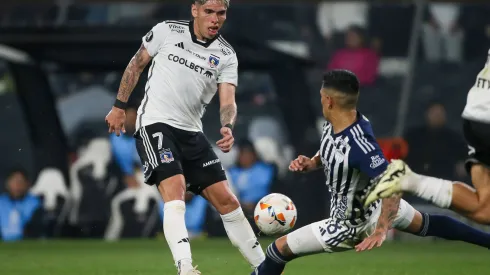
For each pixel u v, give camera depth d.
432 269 36.16
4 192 58.91
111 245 49.38
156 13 55.91
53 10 55.81
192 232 54.16
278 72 54.12
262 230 27.09
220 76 28.77
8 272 34.81
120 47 53.53
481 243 26.94
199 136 28.41
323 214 53.44
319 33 57.78
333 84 23.92
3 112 59.94
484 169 23.48
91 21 56.06
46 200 54.69
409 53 56.78
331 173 24.39
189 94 28.09
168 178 27.27
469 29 58.72
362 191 24.20
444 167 55.50
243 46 52.97
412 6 57.53
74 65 55.94
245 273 33.91
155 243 50.69
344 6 57.69
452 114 58.53
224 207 28.45
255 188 53.25
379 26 57.75
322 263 38.75
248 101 60.00
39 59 54.56
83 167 54.31
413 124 58.22
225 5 28.06
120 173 54.19
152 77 28.42
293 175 54.00
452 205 22.38
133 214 54.00
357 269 36.03
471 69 58.59
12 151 59.75
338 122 24.12
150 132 27.78
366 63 57.66
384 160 23.53
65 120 59.62
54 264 38.28
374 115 58.00
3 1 55.59
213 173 28.44
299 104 54.34
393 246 50.22
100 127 59.59
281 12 57.47
